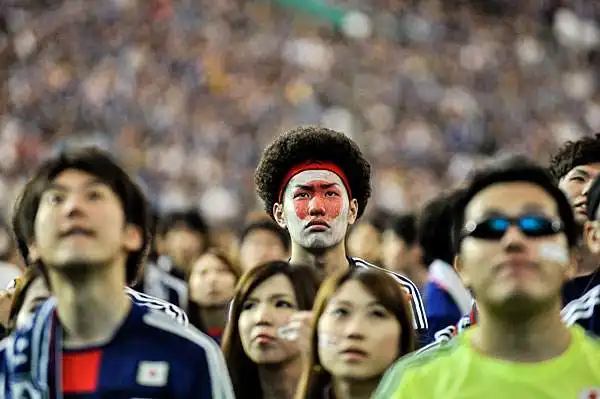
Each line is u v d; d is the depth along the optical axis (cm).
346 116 5900
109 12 6500
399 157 5575
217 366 799
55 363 788
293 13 6900
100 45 6269
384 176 5116
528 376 747
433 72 6662
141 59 6091
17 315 1025
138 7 6538
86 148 823
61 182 794
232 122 5706
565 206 788
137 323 800
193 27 6519
